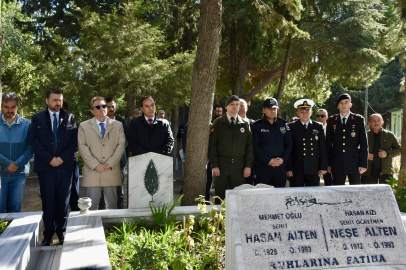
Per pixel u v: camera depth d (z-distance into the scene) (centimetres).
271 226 261
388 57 1371
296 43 1319
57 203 444
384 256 265
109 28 952
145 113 503
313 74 1493
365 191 282
